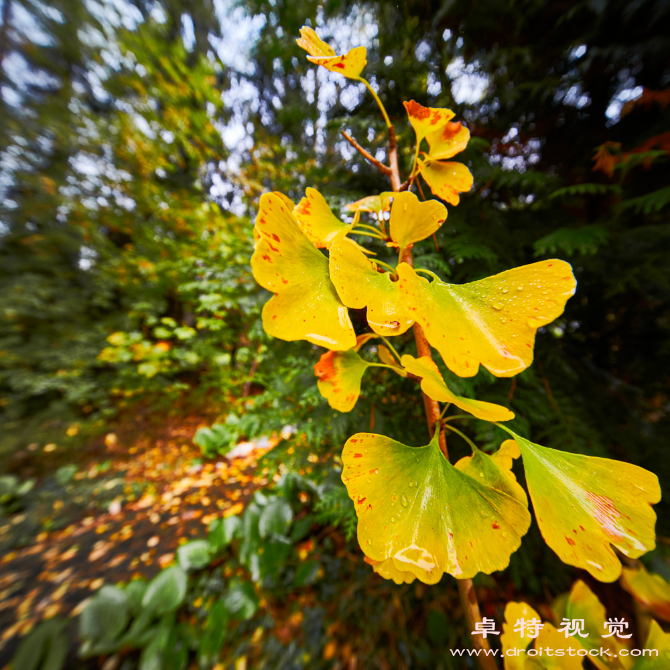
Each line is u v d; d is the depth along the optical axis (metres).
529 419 0.55
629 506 0.14
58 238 2.00
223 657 0.69
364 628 0.70
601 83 0.54
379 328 0.14
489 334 0.14
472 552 0.15
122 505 1.29
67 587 0.95
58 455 1.57
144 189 2.28
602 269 0.55
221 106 2.34
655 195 0.45
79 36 2.13
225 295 1.58
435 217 0.17
